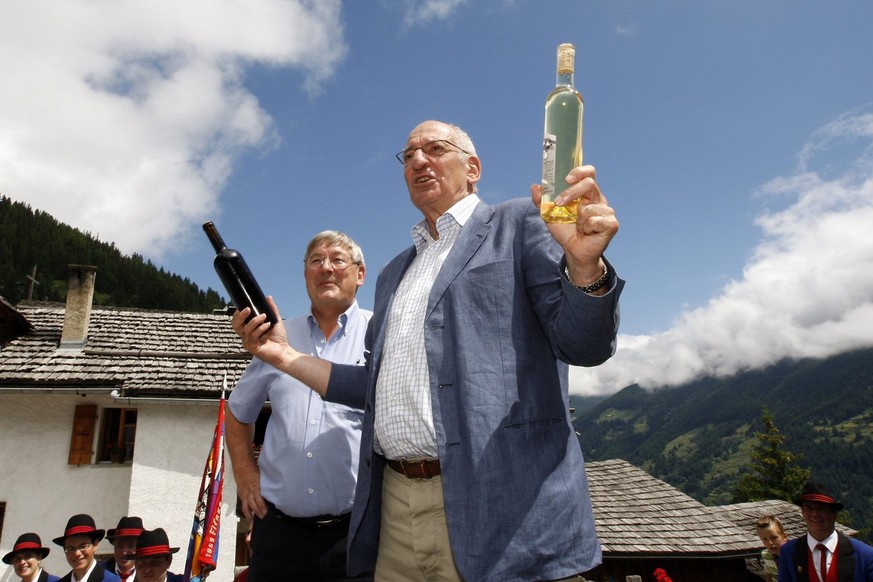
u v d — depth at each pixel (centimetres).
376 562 232
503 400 190
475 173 266
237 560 1234
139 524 650
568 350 180
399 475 221
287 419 361
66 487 1233
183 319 1577
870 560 561
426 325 207
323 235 411
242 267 256
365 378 274
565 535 181
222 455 542
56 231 15050
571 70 182
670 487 2041
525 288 205
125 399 1209
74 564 607
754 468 5359
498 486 181
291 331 415
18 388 1212
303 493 345
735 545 1691
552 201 169
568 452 194
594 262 167
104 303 13362
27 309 1562
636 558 1616
